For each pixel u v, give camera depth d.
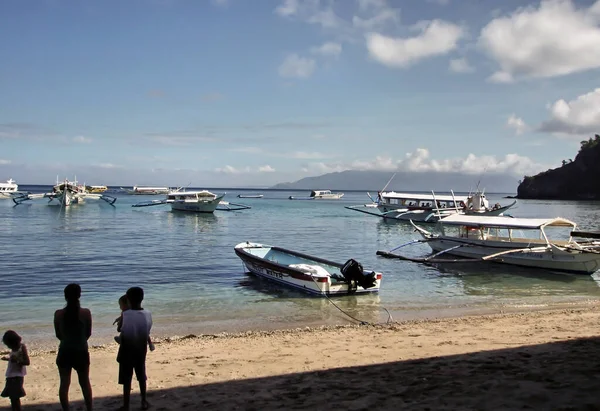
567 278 23.66
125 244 36.88
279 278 21.23
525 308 17.48
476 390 7.25
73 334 6.65
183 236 43.59
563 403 6.42
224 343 12.14
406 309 17.30
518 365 8.79
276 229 53.03
